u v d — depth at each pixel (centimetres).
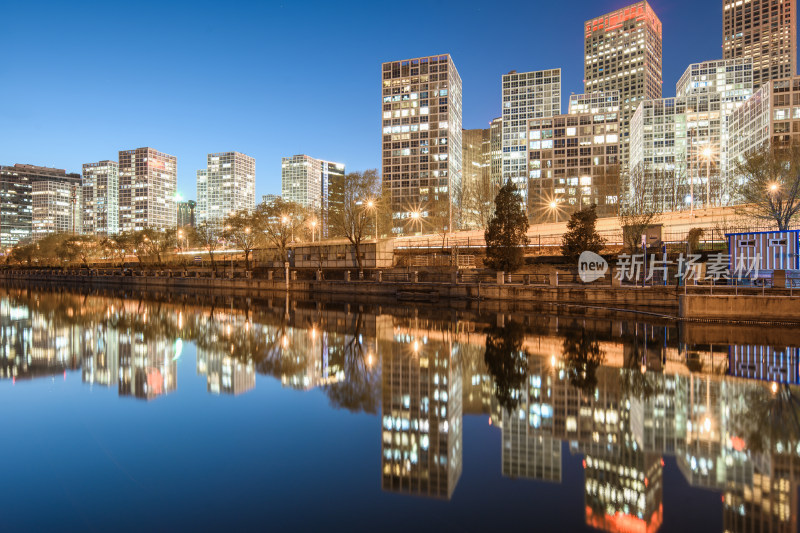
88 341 2434
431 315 3312
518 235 4769
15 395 1408
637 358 1800
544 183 15962
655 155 18562
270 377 1594
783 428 1045
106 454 942
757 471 834
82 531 648
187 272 8138
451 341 2230
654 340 2189
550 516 683
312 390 1417
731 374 1550
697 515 683
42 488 793
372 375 1594
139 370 1741
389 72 19100
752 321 2631
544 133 16050
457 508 708
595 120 15538
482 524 662
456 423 1105
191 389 1451
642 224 4194
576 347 2038
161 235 10269
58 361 1936
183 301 4997
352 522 671
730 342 2122
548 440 995
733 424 1076
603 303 3438
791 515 681
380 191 9606
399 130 18862
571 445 965
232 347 2183
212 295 5934
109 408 1268
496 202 4853
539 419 1130
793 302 2575
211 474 843
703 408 1192
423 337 2364
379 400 1306
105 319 3425
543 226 7819
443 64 18438
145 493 771
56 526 664
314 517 687
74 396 1395
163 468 872
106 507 724
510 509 707
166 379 1589
